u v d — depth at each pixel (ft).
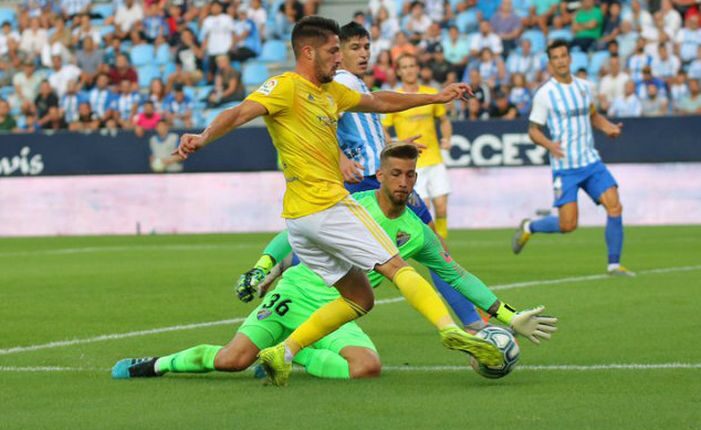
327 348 72.64
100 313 109.29
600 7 255.70
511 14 256.32
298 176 67.26
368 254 66.08
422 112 147.23
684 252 168.45
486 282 130.93
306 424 56.90
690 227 218.18
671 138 223.71
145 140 240.12
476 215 230.27
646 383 67.67
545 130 226.99
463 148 229.86
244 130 237.04
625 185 225.76
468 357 79.66
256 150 237.04
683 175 223.71
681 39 249.34
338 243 66.64
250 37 270.67
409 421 57.21
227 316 106.52
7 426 57.67
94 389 68.59
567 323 96.17
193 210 239.09
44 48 282.97
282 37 277.03
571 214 143.13
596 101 241.35
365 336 73.61
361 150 93.40
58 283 138.82
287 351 67.56
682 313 101.76
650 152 224.74
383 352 82.58
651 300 111.45
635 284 126.41
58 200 243.19
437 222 150.20
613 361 76.54
